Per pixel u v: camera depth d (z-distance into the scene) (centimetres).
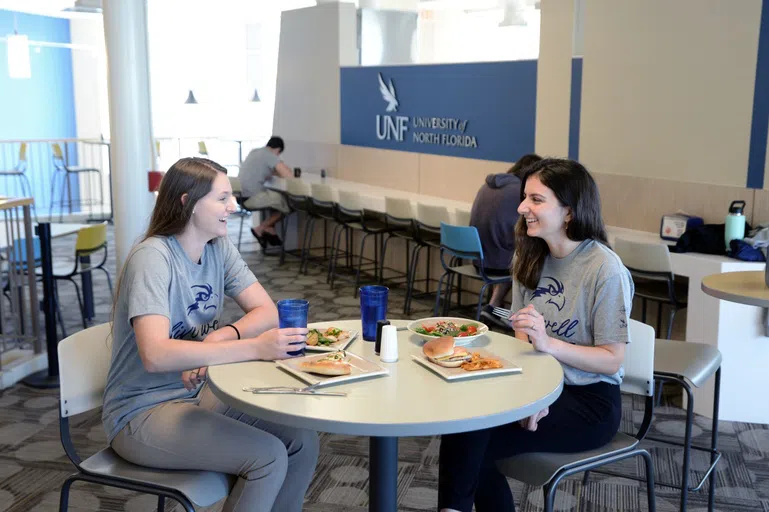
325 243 750
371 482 186
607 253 203
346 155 721
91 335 208
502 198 451
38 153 1161
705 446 327
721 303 349
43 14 1175
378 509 186
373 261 689
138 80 488
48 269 401
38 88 1224
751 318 346
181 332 202
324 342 201
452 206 565
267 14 1202
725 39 400
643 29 443
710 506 270
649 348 214
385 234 668
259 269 700
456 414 153
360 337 211
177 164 200
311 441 210
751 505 278
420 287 631
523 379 175
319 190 650
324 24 728
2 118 1171
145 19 494
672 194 438
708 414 359
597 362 196
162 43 1366
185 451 186
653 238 432
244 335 210
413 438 338
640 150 454
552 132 511
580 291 204
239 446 184
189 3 1081
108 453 200
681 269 371
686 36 420
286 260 742
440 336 205
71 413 201
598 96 475
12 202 405
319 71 744
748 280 279
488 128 564
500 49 1195
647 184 452
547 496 184
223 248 217
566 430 197
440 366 182
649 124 446
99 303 574
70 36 1270
